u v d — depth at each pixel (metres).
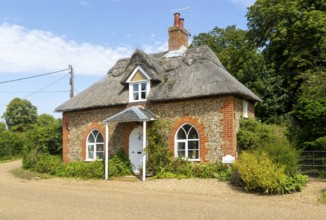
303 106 20.53
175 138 19.27
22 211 10.64
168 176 17.78
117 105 21.52
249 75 26.78
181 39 23.45
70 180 18.72
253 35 32.06
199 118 18.67
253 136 18.16
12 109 74.88
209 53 21.55
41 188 15.98
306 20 26.33
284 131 20.36
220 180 16.17
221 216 9.94
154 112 20.08
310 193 13.26
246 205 11.59
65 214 10.20
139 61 20.94
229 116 17.83
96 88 23.83
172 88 19.77
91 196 13.53
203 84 18.84
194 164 18.09
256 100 21.36
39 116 75.56
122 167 19.83
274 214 10.24
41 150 25.75
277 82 26.67
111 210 10.77
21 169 24.72
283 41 29.02
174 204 11.76
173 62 21.67
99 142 22.34
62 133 25.39
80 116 23.12
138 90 20.97
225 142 17.78
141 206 11.41
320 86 21.83
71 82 30.92
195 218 9.69
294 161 14.41
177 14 23.61
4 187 16.56
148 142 19.55
